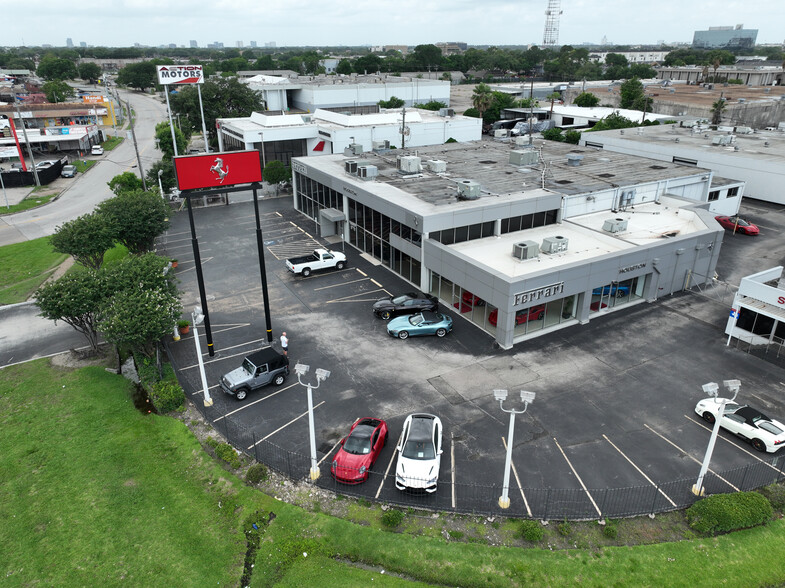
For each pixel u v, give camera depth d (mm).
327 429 24344
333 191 48406
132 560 18469
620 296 35562
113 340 26891
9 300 39781
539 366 28938
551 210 40250
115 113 140000
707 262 38562
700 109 95875
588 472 21500
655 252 34844
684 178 46250
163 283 31203
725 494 19828
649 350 30438
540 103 127500
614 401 25906
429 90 116000
